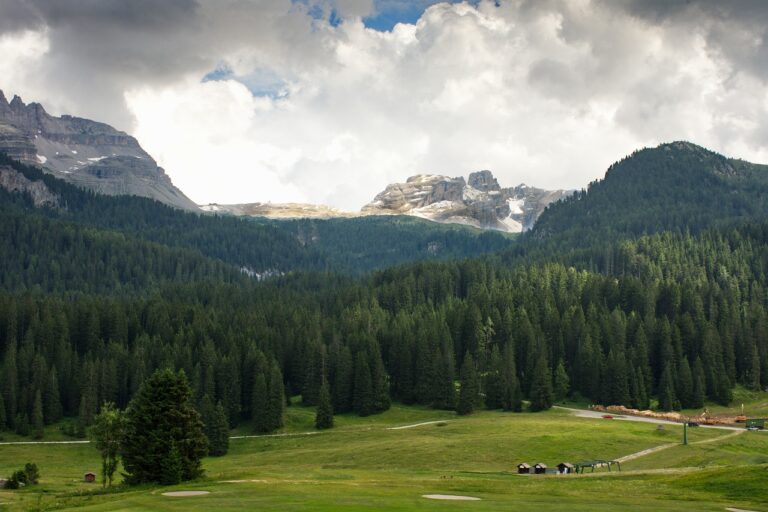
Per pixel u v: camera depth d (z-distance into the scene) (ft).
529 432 483.51
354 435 541.34
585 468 382.63
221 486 261.24
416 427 549.13
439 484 282.97
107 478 424.87
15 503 265.54
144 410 311.68
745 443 449.48
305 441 545.85
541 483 288.92
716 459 389.80
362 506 206.08
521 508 214.07
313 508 200.34
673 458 399.65
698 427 516.73
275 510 196.85
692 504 228.02
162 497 227.81
